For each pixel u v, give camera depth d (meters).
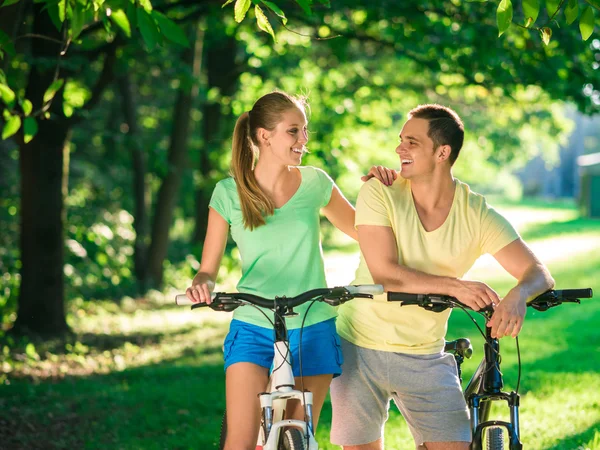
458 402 5.08
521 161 37.06
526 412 8.90
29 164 15.07
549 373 11.02
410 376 5.08
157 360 13.91
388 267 4.94
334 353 5.06
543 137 33.03
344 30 16.16
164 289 23.36
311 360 5.02
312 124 23.36
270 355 5.00
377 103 24.83
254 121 5.09
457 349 5.31
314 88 23.61
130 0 5.93
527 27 5.38
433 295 4.61
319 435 8.22
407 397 5.13
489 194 85.38
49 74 14.16
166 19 5.79
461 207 5.02
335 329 5.14
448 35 15.05
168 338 16.30
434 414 5.07
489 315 4.67
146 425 9.26
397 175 5.16
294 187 5.18
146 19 5.79
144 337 16.33
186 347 15.26
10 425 9.19
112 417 9.63
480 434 4.52
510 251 4.97
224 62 23.72
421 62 15.91
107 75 14.95
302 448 4.41
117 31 12.91
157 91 28.95
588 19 5.36
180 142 23.25
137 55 17.16
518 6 13.73
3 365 12.77
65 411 9.95
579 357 12.27
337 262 29.86
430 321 5.10
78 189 26.59
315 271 5.14
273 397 4.53
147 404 10.27
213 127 25.20
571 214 52.47
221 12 14.84
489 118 31.66
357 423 5.20
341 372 5.10
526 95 22.25
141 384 11.62
